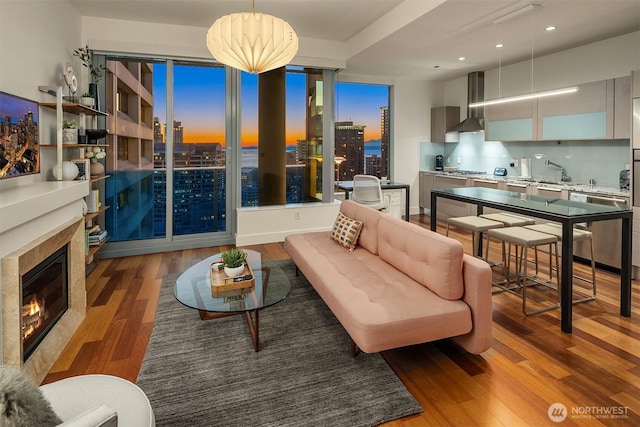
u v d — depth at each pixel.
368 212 3.48
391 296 2.31
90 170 3.98
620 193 3.99
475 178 6.00
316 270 2.86
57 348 2.37
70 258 2.86
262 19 2.57
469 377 2.14
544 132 5.14
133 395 1.36
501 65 5.92
